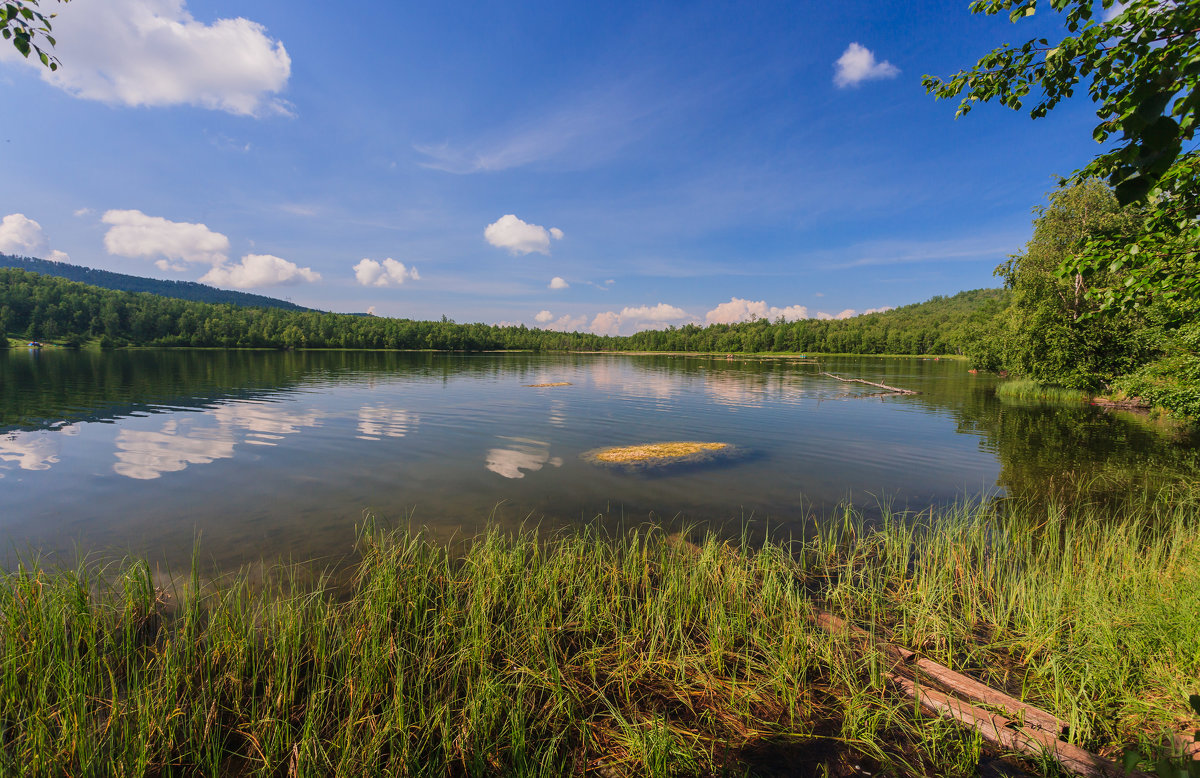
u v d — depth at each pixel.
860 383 44.91
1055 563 8.34
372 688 4.97
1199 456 16.73
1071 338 30.56
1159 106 1.81
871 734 4.66
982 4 5.92
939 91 6.52
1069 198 31.86
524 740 4.41
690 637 6.21
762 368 69.25
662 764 4.28
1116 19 4.48
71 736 4.26
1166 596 6.03
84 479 12.74
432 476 13.63
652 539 9.51
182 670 5.12
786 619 6.51
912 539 9.61
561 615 6.59
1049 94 5.61
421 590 6.75
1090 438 19.92
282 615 5.92
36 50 4.23
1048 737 4.52
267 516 10.35
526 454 16.44
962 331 69.50
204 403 26.27
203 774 4.19
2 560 8.08
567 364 75.81
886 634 6.40
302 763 4.15
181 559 8.24
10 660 4.80
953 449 17.97
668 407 28.48
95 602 6.43
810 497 12.36
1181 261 5.23
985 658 5.88
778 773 4.30
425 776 4.22
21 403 24.86
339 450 16.52
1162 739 4.35
